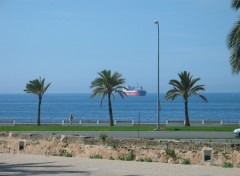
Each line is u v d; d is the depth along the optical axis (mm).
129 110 164250
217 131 44406
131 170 20875
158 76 52719
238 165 22188
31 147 27828
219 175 19656
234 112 143250
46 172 20141
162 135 39969
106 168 21453
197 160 23141
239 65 27625
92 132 42719
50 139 27297
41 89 63469
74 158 25328
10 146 28547
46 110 166125
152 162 23703
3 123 58906
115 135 39625
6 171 20469
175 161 23594
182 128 48594
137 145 24703
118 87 64125
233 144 22469
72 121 60219
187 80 60250
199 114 129500
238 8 28031
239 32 27203
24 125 54375
